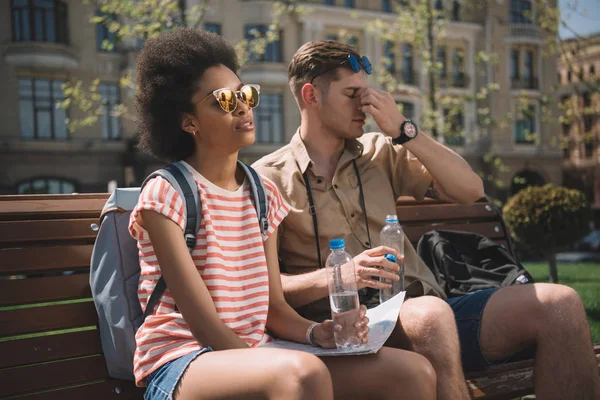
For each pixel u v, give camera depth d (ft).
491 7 104.68
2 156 78.48
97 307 7.33
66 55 80.18
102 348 7.61
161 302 6.75
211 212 6.94
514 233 31.42
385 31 59.16
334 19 92.07
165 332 6.57
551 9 47.39
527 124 110.01
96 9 82.07
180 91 6.98
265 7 87.97
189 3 83.66
